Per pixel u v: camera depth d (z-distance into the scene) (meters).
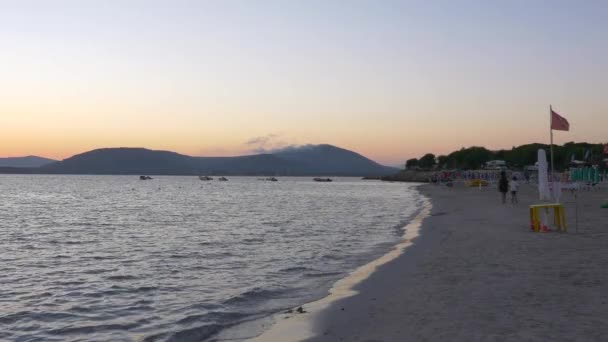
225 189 114.50
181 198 68.50
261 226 28.12
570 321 7.85
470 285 10.70
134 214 38.91
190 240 22.09
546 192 24.55
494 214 29.52
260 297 11.37
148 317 9.99
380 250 18.31
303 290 12.03
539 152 24.67
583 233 18.92
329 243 20.55
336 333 8.16
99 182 186.75
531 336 7.19
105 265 16.03
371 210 41.31
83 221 32.94
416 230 23.53
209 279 13.56
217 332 8.89
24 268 15.62
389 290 10.91
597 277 10.95
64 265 16.12
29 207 48.81
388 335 7.75
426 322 8.23
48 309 10.67
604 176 73.50
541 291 9.84
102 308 10.70
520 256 14.02
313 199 63.50
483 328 7.68
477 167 171.38
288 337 8.16
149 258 17.27
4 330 9.26
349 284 11.98
